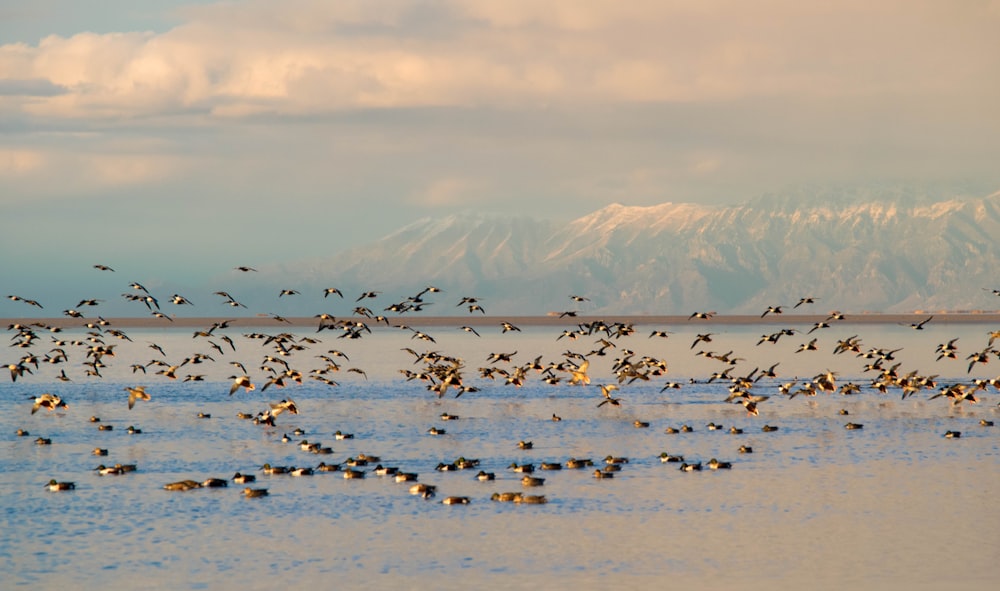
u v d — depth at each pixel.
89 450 94.50
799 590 56.97
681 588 57.25
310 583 58.00
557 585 57.59
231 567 60.53
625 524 68.88
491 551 63.28
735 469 85.88
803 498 75.81
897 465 87.69
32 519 69.75
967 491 78.19
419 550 63.38
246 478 79.69
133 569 60.12
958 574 59.56
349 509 72.19
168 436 102.88
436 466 87.00
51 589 57.19
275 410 76.56
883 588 57.28
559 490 77.88
